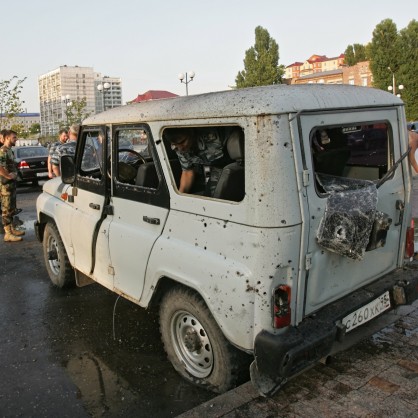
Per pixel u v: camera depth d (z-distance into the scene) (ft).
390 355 11.31
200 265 9.80
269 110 8.63
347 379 10.30
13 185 27.22
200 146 10.93
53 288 18.83
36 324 15.44
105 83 86.99
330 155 10.79
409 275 11.68
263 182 8.70
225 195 9.59
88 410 10.61
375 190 10.27
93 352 13.34
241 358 10.03
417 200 32.73
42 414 10.53
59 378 12.01
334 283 10.10
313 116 9.25
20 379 12.03
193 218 10.14
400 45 186.39
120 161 12.96
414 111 185.26
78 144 14.51
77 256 15.31
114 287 13.10
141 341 13.89
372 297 10.49
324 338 9.07
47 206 17.40
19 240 27.32
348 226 9.53
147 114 11.17
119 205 12.60
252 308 8.97
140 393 11.18
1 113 79.46
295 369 8.76
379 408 9.27
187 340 10.99
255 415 9.20
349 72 257.96
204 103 9.76
